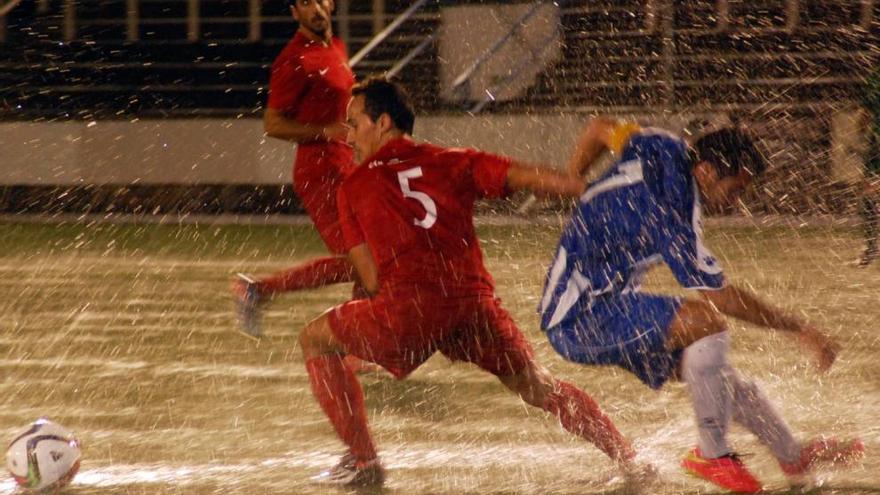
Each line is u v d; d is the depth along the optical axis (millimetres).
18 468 15406
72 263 38125
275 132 23656
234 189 53562
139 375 22312
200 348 24750
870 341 24188
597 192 15141
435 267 15445
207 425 18766
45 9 66375
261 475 16109
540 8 58844
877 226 34844
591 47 59969
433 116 53562
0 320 28047
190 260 38812
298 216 51812
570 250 15305
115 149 54188
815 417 18656
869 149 35719
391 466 16500
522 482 15719
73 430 18484
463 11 59844
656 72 58719
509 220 47500
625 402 19750
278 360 23531
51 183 54469
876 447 16922
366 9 64438
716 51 59656
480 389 20922
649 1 60156
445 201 15516
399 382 21516
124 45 64938
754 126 52594
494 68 59406
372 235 15570
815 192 48250
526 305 29344
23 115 59500
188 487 15609
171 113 57000
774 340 23875
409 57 57719
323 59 24031
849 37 58875
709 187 15000
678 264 14750
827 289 30750
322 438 17984
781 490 15109
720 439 15125
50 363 23391
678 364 15258
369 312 15609
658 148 15039
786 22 60000
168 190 53844
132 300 30781
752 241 40281
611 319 15094
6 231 46906
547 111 54875
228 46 64188
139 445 17641
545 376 16000
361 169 15750
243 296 20594
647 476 15695
